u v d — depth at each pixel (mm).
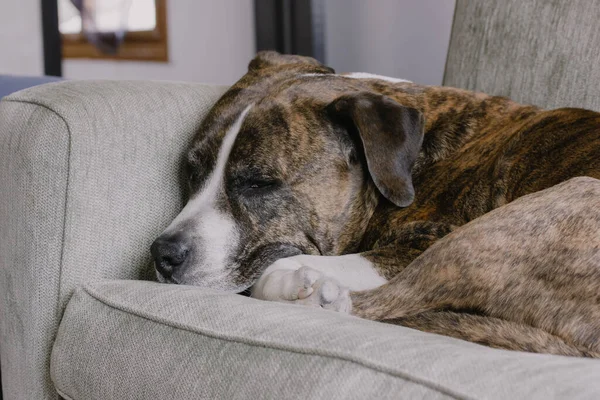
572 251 1633
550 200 1726
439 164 2199
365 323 1492
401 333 1411
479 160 2146
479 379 1193
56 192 1908
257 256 2080
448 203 2105
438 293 1729
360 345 1331
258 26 5773
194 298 1675
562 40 2617
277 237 2104
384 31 5215
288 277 1794
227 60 5996
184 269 1958
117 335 1688
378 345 1323
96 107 2016
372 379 1258
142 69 6016
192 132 2248
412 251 2014
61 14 5922
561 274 1626
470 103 2303
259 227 2082
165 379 1533
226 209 2068
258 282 1909
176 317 1615
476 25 2863
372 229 2193
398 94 2311
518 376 1199
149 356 1594
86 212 1938
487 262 1700
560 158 1984
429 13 4898
